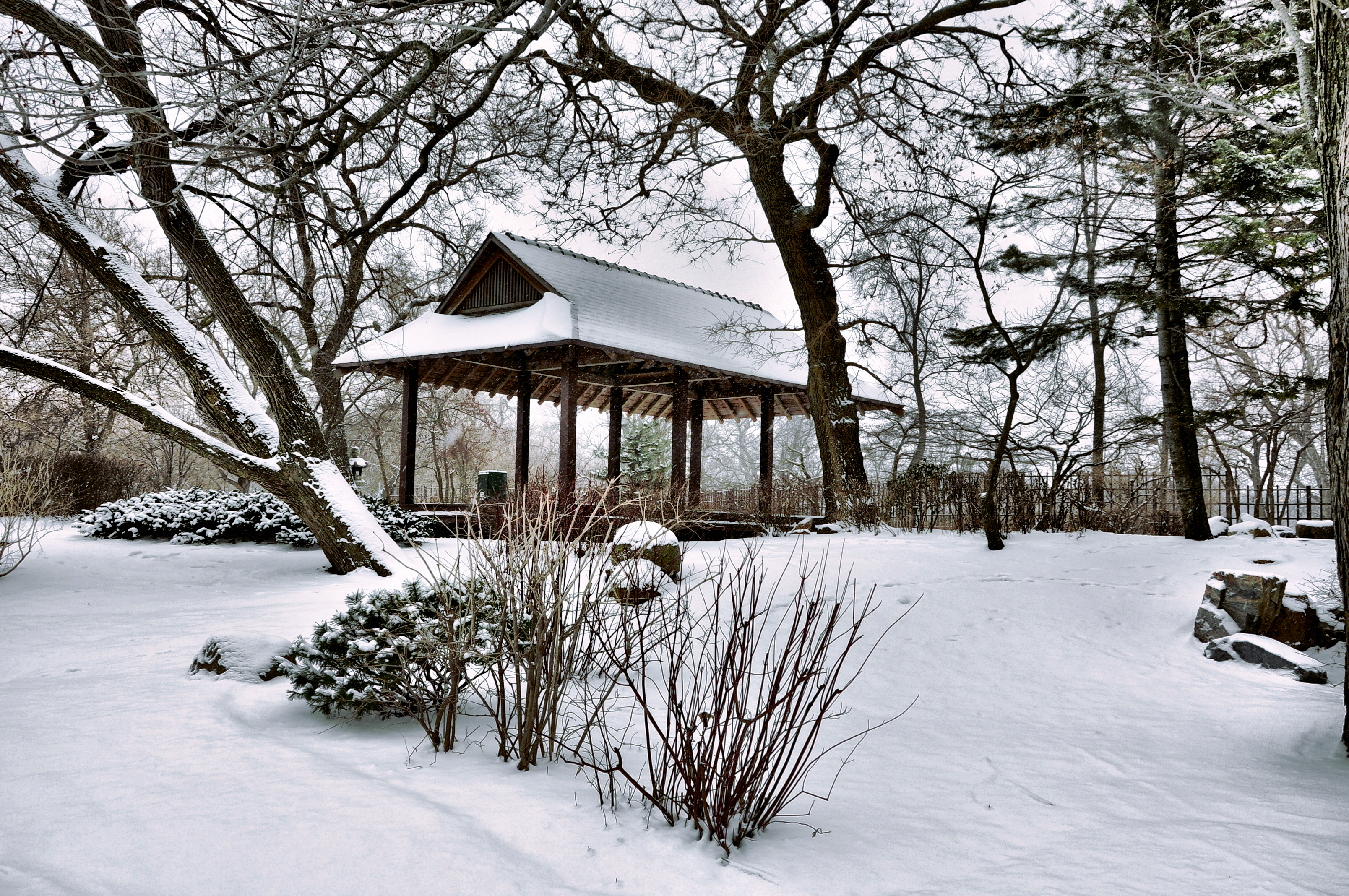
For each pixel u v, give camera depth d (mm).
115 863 2828
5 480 12258
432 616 5023
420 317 21203
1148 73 11227
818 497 17406
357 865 2924
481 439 43469
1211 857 3580
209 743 4250
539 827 3379
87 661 6418
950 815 4152
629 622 5266
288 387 12125
